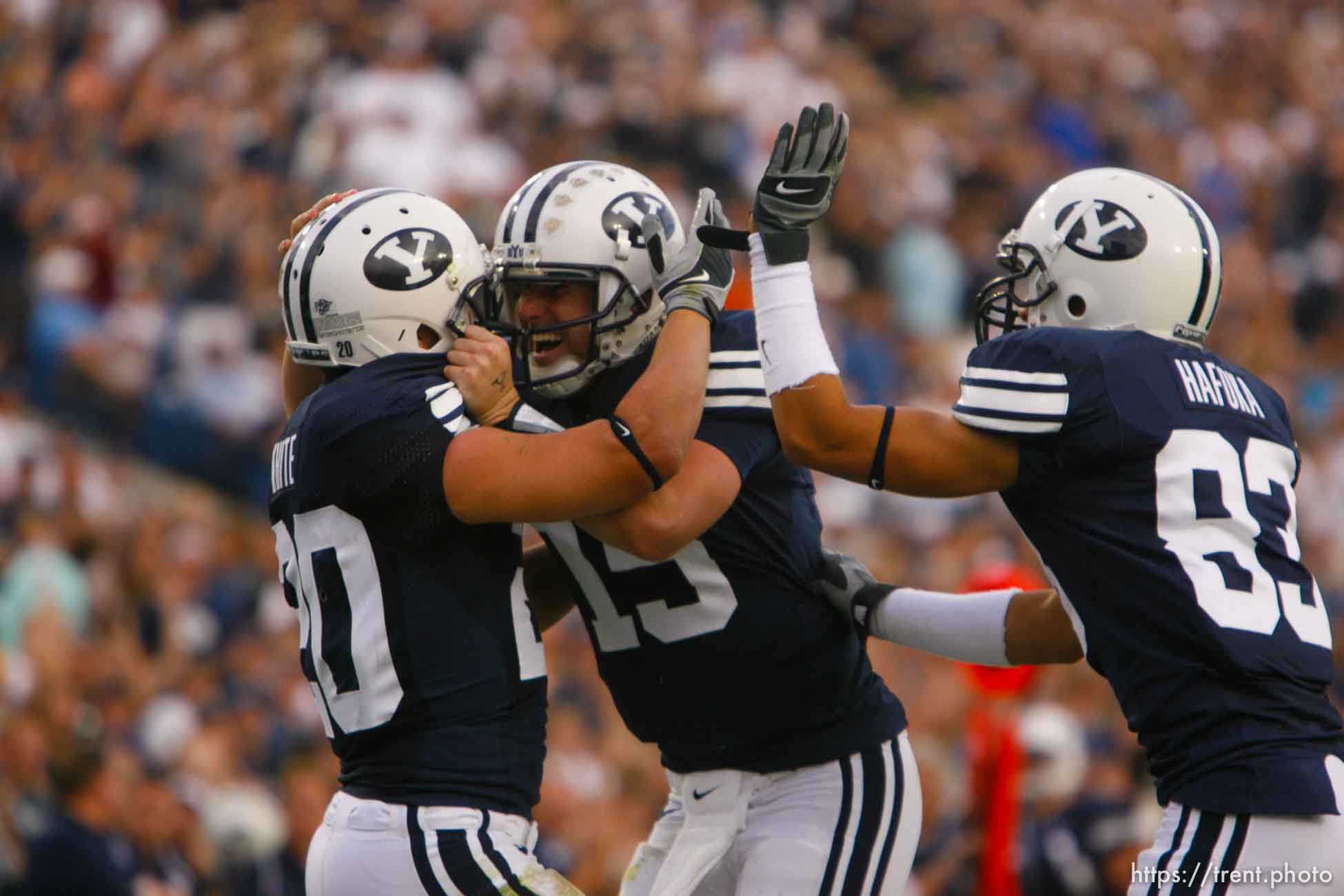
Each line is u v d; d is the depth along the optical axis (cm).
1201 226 1197
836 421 1132
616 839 2417
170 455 3597
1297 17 6694
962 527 3603
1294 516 1164
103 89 4253
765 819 1246
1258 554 1115
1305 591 1125
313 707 2709
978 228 5034
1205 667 1077
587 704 2736
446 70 4438
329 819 1121
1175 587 1087
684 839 1260
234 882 2233
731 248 1175
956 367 4469
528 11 4691
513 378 1241
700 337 1139
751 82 4928
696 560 1216
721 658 1227
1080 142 5631
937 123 5334
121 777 1947
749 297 1577
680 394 1107
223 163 4147
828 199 1160
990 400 1118
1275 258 5794
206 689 2678
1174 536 1101
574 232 1176
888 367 4328
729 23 5081
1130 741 2550
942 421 1134
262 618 3008
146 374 3653
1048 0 6038
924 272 4784
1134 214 1184
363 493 1093
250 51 4403
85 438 3581
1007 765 1702
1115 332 1150
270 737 2583
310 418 1123
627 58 4706
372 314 1135
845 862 1230
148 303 3728
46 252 3797
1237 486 1120
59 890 1800
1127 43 6066
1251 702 1073
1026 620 1266
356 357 1146
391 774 1091
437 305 1151
